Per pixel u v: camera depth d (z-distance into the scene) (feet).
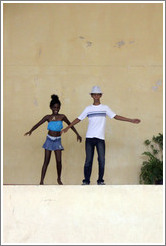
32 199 16.94
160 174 23.70
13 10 26.00
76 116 25.46
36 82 25.77
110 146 25.41
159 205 16.87
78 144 25.36
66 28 25.85
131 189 16.99
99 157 19.93
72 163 25.25
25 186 17.02
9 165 25.48
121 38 25.73
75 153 25.31
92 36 25.75
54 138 21.62
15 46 25.89
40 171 25.44
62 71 25.71
